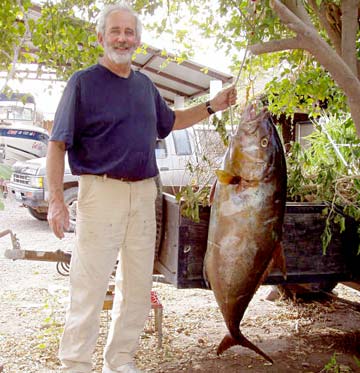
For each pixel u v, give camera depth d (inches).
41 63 172.7
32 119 573.3
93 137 129.0
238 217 121.6
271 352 168.6
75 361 132.1
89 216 131.4
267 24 119.9
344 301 198.5
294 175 169.3
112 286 175.6
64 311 205.6
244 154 119.1
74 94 127.3
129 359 143.3
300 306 214.4
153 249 139.8
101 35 130.7
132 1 164.2
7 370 151.3
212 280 127.1
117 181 131.0
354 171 171.3
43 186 389.4
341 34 124.9
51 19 155.5
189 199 130.6
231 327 130.6
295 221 139.2
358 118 115.0
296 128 299.3
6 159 532.7
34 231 392.2
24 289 239.8
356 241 144.6
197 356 164.4
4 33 150.3
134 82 133.4
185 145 317.7
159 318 169.6
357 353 168.1
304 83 179.8
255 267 124.5
